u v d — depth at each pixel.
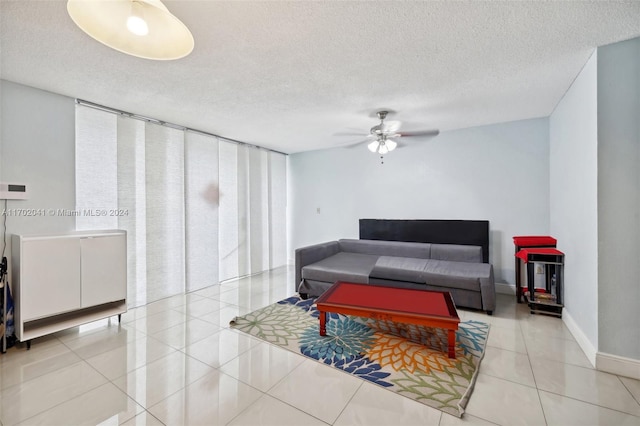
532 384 1.83
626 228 1.90
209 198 4.18
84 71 2.27
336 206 5.18
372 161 4.76
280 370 2.01
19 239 2.30
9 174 2.44
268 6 1.54
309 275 3.62
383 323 2.80
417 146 4.33
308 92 2.72
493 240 3.82
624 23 1.70
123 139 3.21
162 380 1.90
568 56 2.09
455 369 1.99
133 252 3.29
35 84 2.50
